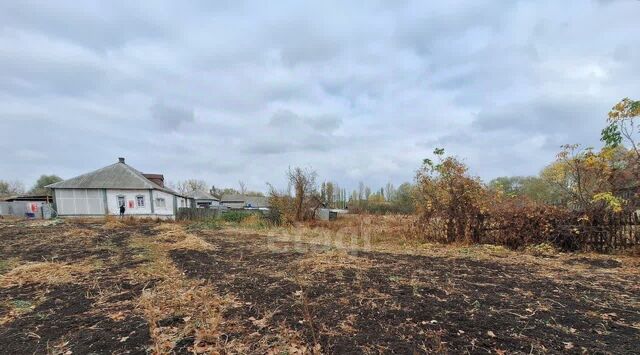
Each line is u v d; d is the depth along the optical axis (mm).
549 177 8250
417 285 4113
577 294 3734
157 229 13055
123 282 4516
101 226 14641
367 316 3059
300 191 15312
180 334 2719
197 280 4520
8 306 3557
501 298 3574
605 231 6727
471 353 2320
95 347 2527
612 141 6539
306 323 2916
